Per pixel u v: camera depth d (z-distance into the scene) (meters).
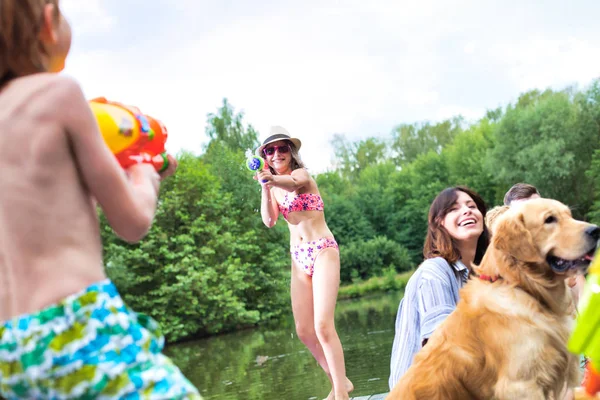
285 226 33.78
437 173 66.62
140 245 26.97
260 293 30.84
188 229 28.95
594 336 2.19
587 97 48.44
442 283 4.01
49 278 1.73
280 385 9.93
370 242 56.50
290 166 6.27
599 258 2.22
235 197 32.91
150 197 2.00
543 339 3.17
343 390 5.53
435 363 3.35
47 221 1.75
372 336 15.17
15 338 1.70
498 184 55.44
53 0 1.93
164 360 1.85
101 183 1.83
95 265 1.81
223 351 17.81
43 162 1.76
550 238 3.23
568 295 3.41
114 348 1.75
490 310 3.28
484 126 68.56
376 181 74.62
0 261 1.74
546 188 47.66
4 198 1.74
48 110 1.78
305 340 5.98
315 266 5.76
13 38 1.86
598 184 45.62
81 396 1.72
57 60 1.98
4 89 1.83
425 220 62.78
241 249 30.16
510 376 3.18
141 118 2.09
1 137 1.77
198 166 31.58
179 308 26.38
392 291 48.69
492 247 3.43
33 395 1.74
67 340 1.71
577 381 3.30
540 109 48.72
